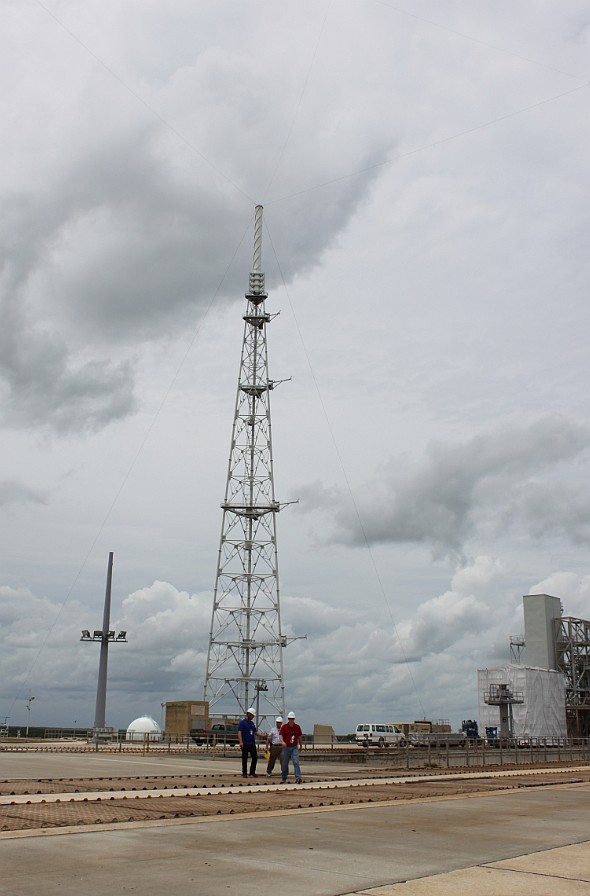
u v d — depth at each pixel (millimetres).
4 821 15797
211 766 38719
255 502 87688
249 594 86562
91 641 112375
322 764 45688
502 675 95562
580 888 10898
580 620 107250
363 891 10500
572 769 45094
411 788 26812
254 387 89688
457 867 12234
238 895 10125
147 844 13602
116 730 94438
